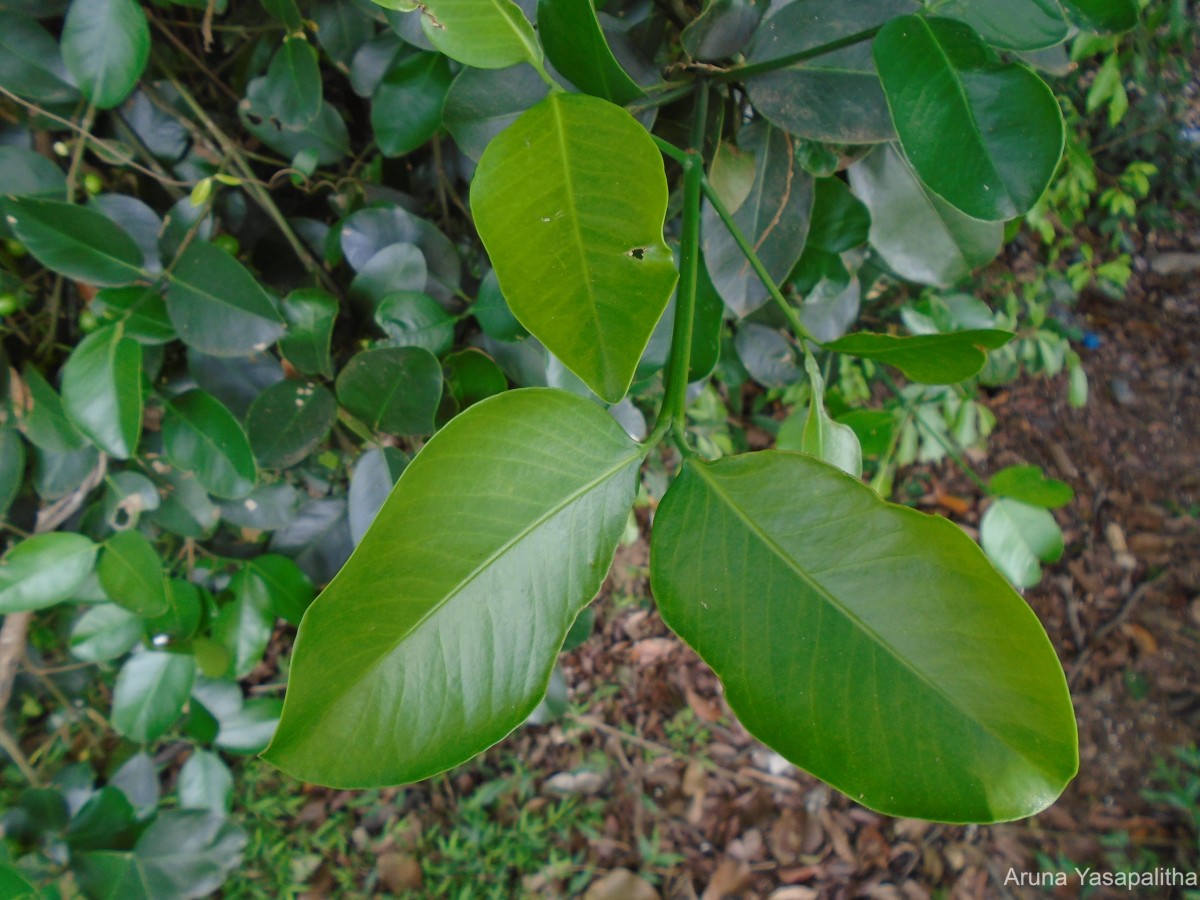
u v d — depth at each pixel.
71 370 0.37
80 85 0.37
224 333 0.39
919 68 0.24
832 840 1.04
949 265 0.44
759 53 0.33
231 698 0.59
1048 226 1.00
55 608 0.58
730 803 1.05
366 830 0.96
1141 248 1.57
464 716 0.21
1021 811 0.19
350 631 0.20
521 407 0.22
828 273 0.47
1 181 0.40
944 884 1.01
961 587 0.20
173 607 0.49
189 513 0.49
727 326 0.64
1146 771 1.12
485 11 0.23
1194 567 1.29
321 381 0.45
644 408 0.71
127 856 0.50
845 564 0.21
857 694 0.21
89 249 0.39
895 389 0.72
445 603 0.21
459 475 0.21
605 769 1.04
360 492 0.41
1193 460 1.38
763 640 0.21
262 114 0.44
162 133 0.47
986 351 0.26
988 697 0.20
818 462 0.22
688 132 0.38
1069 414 1.42
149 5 0.45
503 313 0.41
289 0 0.40
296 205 0.54
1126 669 1.20
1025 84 0.23
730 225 0.29
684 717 1.10
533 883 0.95
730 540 0.22
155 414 0.48
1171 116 1.42
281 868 0.90
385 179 0.54
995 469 1.35
